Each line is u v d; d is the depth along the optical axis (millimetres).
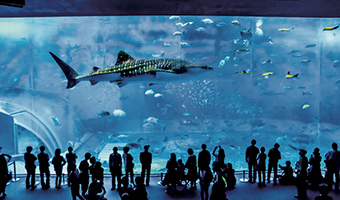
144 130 17172
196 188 6570
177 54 17125
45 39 15641
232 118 17172
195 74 7629
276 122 16406
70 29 16172
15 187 6766
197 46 17062
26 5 7207
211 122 17203
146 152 6652
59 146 13859
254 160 6723
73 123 15109
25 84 14586
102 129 16422
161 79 7512
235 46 16828
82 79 7754
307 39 15438
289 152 11867
